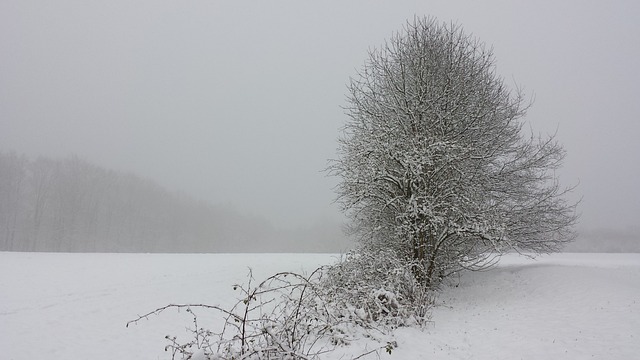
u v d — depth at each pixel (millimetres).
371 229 13633
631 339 6797
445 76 12906
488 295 11617
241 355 4766
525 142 13609
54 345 8758
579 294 9750
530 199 13641
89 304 12031
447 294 12531
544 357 6402
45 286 14078
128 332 9734
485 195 12609
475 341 7559
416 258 12102
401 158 11891
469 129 12492
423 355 6855
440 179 12258
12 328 9750
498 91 13266
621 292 9523
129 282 15172
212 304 12453
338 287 9250
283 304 11953
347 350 6863
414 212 11398
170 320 10781
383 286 9344
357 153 12547
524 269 13266
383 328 8250
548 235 13977
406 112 12672
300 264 20484
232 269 18609
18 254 23625
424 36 13445
